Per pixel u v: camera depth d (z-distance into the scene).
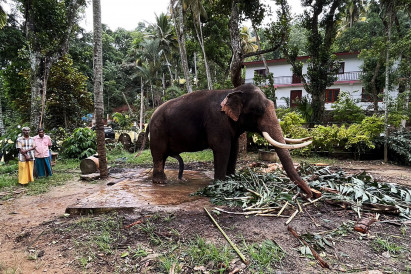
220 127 4.72
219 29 18.02
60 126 13.61
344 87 22.52
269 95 12.53
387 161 9.52
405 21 18.47
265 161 9.28
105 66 42.16
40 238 3.25
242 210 3.73
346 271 2.31
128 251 2.78
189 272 2.37
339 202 3.86
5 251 3.02
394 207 3.53
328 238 2.89
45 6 11.84
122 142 13.17
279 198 3.80
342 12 13.91
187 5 14.74
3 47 14.60
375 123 9.93
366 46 15.94
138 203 4.08
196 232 3.10
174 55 33.81
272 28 9.33
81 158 10.34
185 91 24.52
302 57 22.80
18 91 15.25
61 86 13.23
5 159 10.30
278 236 2.95
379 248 2.70
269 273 2.29
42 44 11.89
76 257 2.73
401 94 11.87
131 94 43.97
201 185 5.33
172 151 5.46
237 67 9.38
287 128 10.69
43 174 7.21
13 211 4.49
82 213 3.93
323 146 10.48
